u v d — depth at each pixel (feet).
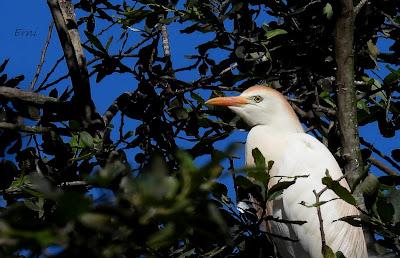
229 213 23.47
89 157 28.84
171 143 31.86
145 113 31.99
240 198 25.63
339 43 29.32
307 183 32.40
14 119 30.68
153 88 31.99
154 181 12.92
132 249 16.19
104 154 29.60
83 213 11.78
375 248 25.50
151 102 32.04
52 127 30.19
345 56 29.22
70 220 11.74
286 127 35.01
